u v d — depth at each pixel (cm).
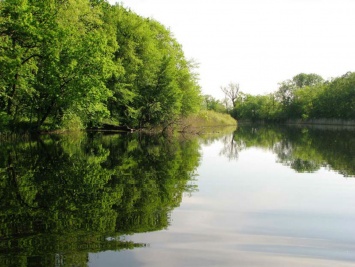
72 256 600
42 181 1201
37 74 2784
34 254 604
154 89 4244
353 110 8694
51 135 3053
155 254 621
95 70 2830
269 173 1573
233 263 596
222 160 2006
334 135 4475
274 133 5238
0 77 2362
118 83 3988
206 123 7075
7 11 2359
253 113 12194
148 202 987
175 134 4131
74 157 1780
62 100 2812
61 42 2594
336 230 787
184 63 5609
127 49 4216
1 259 580
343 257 634
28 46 2498
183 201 1010
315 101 10044
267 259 618
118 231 736
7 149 2003
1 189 1081
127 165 1611
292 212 928
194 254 630
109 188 1137
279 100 11738
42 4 2508
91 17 3369
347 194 1149
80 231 729
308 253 651
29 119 3075
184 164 1758
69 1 2909
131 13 4681
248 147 2867
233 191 1171
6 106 2734
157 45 5209
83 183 1193
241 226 802
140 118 4341
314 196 1118
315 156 2208
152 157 1938
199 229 770
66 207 909
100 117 3272
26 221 786
